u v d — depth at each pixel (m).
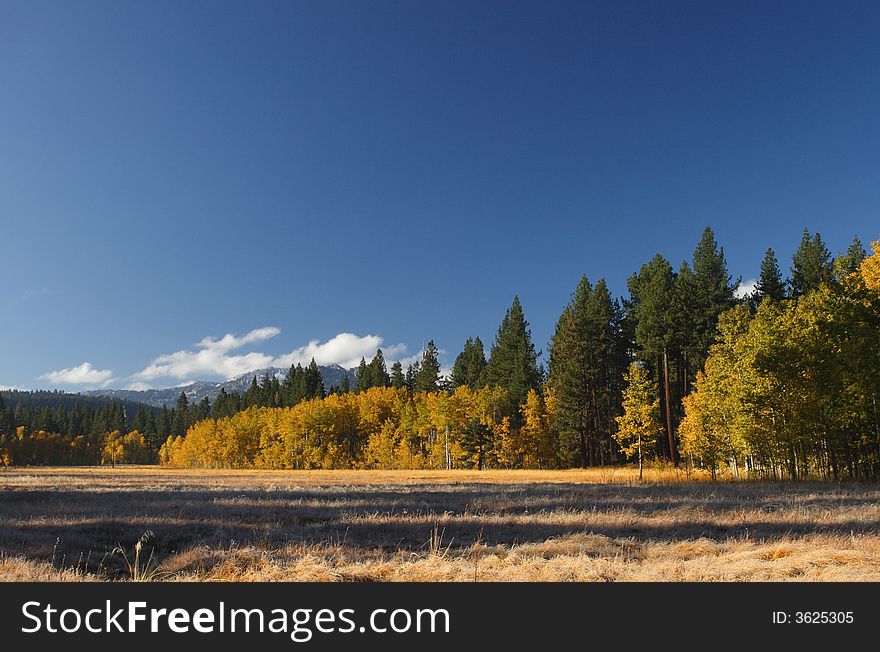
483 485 34.50
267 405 152.75
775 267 61.69
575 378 68.62
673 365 64.75
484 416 77.75
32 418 197.25
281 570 10.12
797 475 34.69
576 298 82.00
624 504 20.75
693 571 9.73
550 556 11.47
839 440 31.56
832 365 30.12
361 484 37.50
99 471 91.25
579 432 68.25
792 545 11.41
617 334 74.75
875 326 31.12
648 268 78.19
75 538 13.35
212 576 9.91
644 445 46.72
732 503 20.17
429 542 12.87
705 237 64.94
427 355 118.81
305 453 99.38
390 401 107.81
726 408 35.34
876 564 9.83
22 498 24.38
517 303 93.06
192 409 197.12
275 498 24.62
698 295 64.06
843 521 14.65
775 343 31.67
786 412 31.38
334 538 13.58
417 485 35.25
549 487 31.27
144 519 16.33
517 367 85.25
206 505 20.81
